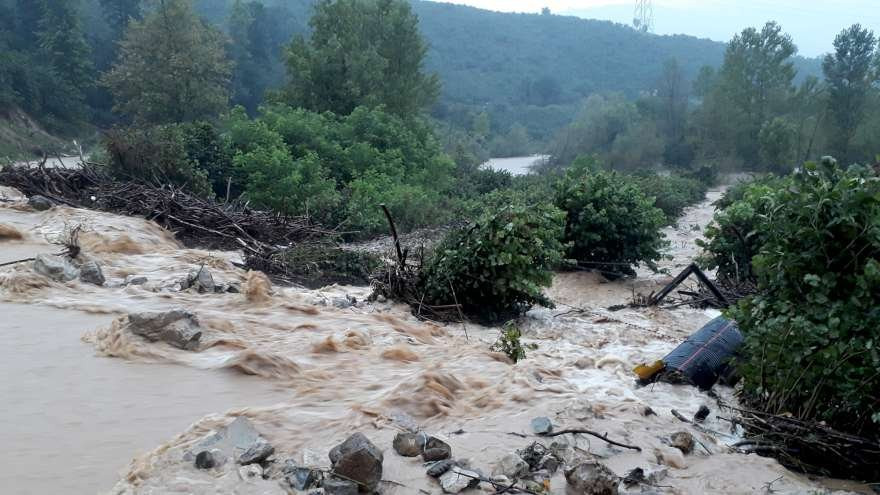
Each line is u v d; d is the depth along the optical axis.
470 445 5.17
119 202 16.73
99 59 69.81
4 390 6.19
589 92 142.75
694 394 7.15
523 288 10.49
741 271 14.41
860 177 6.29
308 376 6.62
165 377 6.55
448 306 10.55
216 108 44.88
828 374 5.96
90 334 7.60
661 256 17.30
